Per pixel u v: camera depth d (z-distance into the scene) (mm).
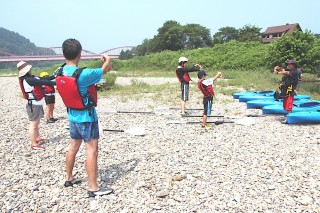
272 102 12461
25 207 4633
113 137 8375
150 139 8180
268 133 8727
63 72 4656
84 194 5043
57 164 6375
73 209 4598
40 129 9289
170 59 51500
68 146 7582
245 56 40312
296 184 5309
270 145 7551
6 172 5949
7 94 19688
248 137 8297
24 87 7199
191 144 7695
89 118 4738
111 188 5238
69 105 4742
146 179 5578
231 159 6570
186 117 11086
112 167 6191
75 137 5035
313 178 5551
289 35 27844
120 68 51969
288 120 9734
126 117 11172
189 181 5477
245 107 13156
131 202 4773
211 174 5766
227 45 47656
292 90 9695
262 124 9867
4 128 9406
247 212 4453
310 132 8805
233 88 19594
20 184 5398
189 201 4773
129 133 8758
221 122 9930
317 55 26203
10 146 7590
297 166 6133
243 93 15430
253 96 14281
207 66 43188
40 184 5410
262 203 4688
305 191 5043
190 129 9266
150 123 10156
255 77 25984
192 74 34344
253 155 6805
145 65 52250
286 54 27203
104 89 19828
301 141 7898
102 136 8484
